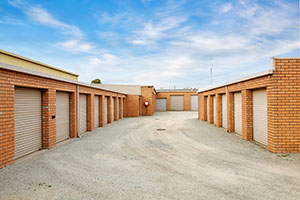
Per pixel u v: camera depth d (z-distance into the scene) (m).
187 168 5.10
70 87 8.93
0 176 4.53
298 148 6.31
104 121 14.35
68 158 6.00
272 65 6.34
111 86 24.27
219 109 13.05
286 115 6.32
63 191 3.81
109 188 3.94
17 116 5.91
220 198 3.52
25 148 6.28
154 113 28.09
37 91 6.89
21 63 9.81
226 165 5.31
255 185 4.04
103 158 6.01
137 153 6.58
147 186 4.03
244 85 8.57
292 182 4.18
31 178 4.43
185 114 25.86
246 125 8.46
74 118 9.33
